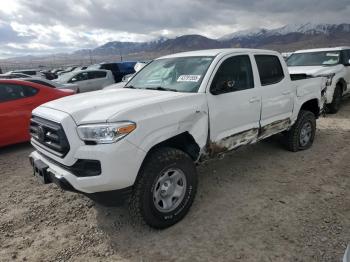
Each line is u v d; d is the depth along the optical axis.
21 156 6.32
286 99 5.12
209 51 4.46
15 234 3.53
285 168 5.05
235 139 4.28
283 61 5.17
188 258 3.00
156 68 4.69
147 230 3.48
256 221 3.55
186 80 4.06
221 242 3.21
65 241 3.37
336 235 3.24
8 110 6.42
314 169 4.99
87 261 3.04
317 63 9.77
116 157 2.95
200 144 3.75
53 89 7.30
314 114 6.20
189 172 3.57
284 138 5.74
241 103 4.24
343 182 4.50
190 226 3.52
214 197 4.15
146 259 3.03
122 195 3.11
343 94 9.41
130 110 3.12
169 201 3.49
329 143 6.30
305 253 2.99
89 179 2.98
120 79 21.17
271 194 4.19
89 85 15.88
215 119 3.89
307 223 3.48
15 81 6.70
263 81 4.71
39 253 3.19
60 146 3.16
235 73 4.29
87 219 3.78
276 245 3.12
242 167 5.13
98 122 2.99
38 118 3.64
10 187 4.80
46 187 4.73
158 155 3.31
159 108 3.34
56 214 3.93
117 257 3.08
